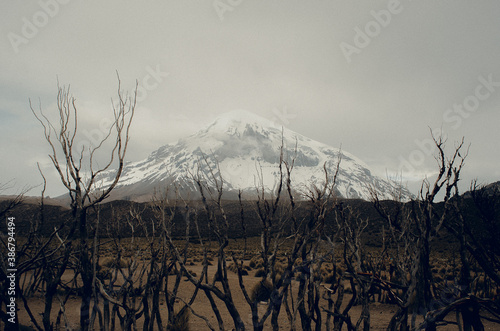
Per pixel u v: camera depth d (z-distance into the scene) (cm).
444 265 2645
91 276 480
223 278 514
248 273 2531
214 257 3616
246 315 1170
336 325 599
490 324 1007
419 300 514
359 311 1238
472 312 488
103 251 3219
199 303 1367
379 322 1076
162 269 621
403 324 538
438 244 3772
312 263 519
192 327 1005
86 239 473
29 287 806
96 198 471
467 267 507
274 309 505
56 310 1064
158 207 606
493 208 506
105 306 648
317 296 591
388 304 1340
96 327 837
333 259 659
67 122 460
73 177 462
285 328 995
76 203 466
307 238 519
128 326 579
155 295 625
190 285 1727
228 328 988
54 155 455
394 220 573
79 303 1150
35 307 1092
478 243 521
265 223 509
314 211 523
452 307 476
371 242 2831
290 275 519
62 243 507
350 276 575
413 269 496
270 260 505
